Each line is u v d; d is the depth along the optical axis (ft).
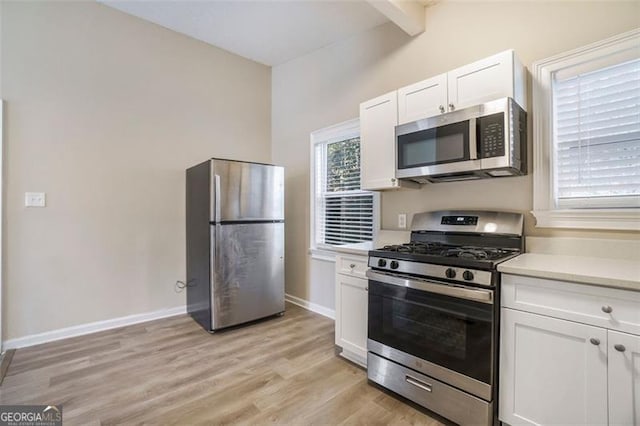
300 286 12.19
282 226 10.84
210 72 11.78
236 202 9.77
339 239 10.85
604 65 5.67
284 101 13.05
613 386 4.01
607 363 4.05
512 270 4.80
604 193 5.82
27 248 8.36
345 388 6.49
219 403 5.98
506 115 5.60
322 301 11.27
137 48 10.10
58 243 8.80
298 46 11.49
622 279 3.91
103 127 9.52
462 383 5.22
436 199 7.98
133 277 10.08
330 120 11.12
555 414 4.47
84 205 9.20
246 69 12.81
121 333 9.27
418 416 5.65
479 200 7.19
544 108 6.25
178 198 11.02
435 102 6.90
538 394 4.63
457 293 5.20
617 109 5.66
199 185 10.00
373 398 6.16
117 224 9.78
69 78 8.94
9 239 8.11
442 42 7.96
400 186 7.61
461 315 5.23
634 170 5.52
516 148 5.87
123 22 9.82
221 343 8.64
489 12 7.08
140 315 10.20
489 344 4.93
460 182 7.52
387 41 9.33
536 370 4.64
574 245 5.81
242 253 9.87
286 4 9.09
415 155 6.91
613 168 5.71
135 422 5.44
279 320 10.51
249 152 12.95
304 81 12.17
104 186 9.54
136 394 6.23
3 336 8.05
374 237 9.42
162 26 10.57
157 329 9.62
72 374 6.95
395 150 7.31
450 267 5.38
